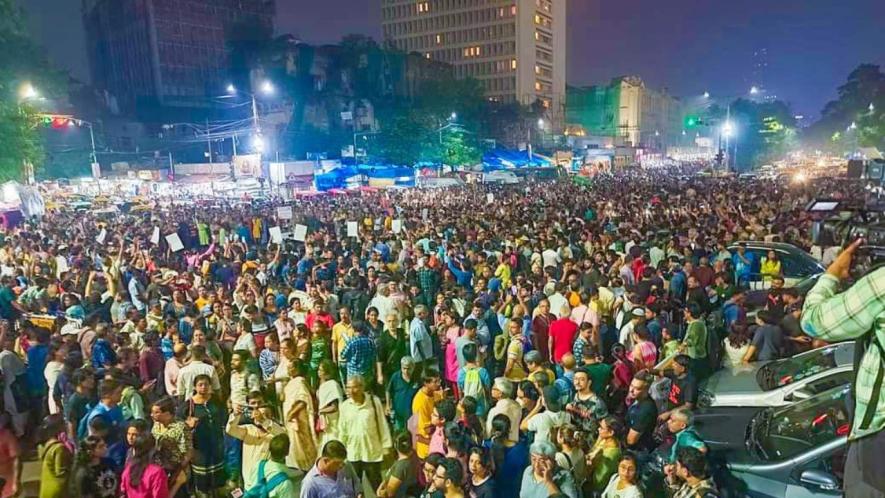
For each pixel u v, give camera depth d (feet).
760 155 279.69
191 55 336.29
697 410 21.53
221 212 93.66
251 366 25.90
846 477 6.95
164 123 284.41
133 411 21.81
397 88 312.09
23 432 26.55
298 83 274.57
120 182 151.33
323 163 157.07
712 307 35.42
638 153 368.89
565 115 441.68
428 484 17.37
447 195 132.36
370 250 53.26
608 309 33.37
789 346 27.45
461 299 34.86
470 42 413.39
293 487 16.89
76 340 28.22
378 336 28.91
